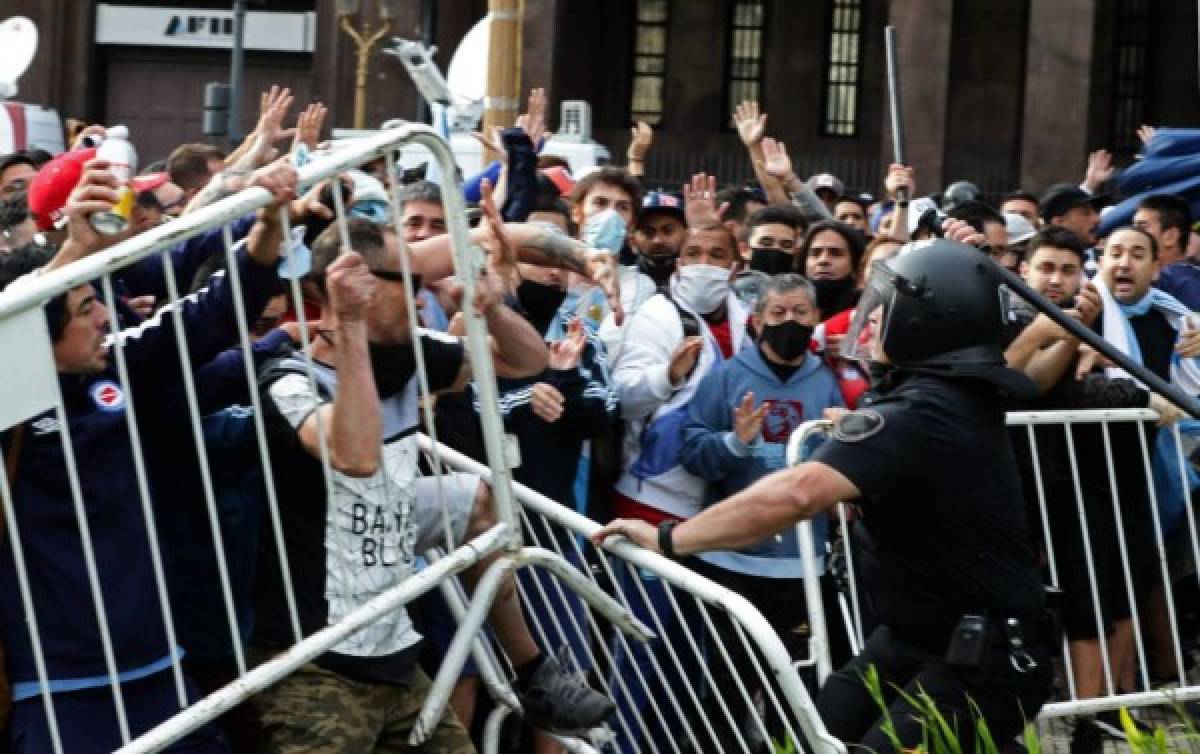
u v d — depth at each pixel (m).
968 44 37.28
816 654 7.23
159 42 40.72
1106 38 38.88
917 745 6.11
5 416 4.91
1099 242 12.78
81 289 5.16
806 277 9.80
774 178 12.09
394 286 5.84
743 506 6.02
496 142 9.95
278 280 5.48
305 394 5.65
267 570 5.82
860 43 40.00
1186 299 10.96
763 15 40.28
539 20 35.00
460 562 5.61
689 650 7.96
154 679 5.45
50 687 5.27
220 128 26.89
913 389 6.11
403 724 5.95
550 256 6.30
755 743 7.29
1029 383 6.12
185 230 5.10
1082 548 8.84
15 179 10.62
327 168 5.30
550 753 6.93
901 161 14.26
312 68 39.06
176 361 5.44
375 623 5.62
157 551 5.14
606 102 40.66
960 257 6.16
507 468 5.70
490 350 5.80
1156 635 9.49
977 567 6.14
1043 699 6.28
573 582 5.88
